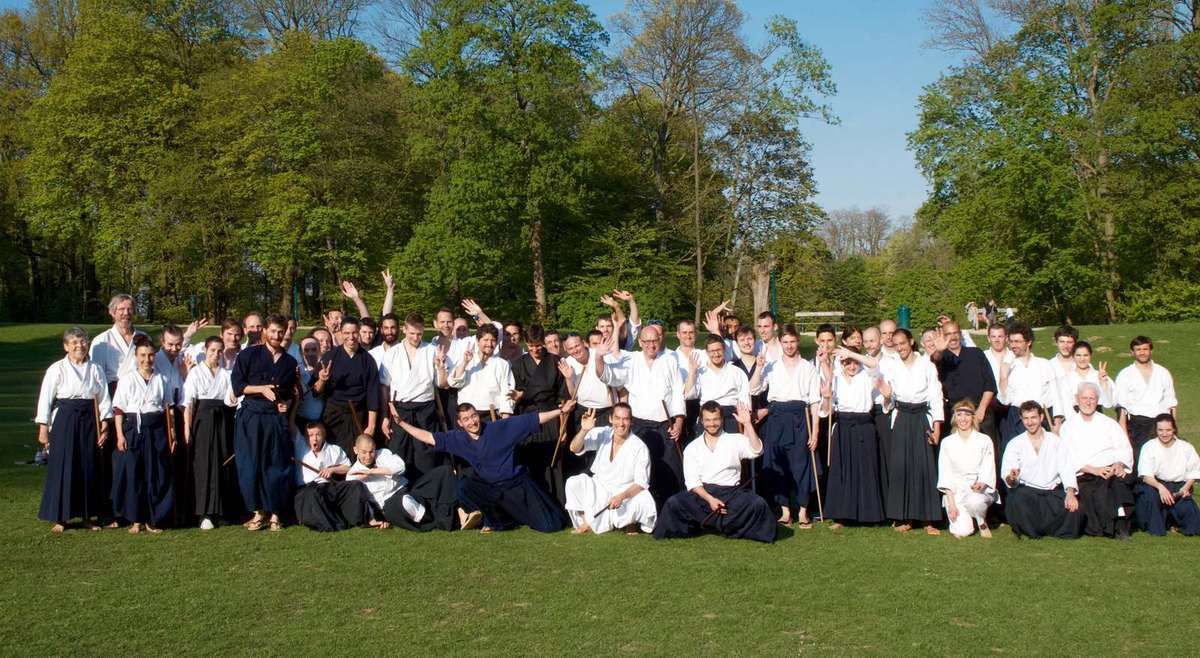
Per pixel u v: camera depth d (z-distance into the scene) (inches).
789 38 1697.8
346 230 1563.7
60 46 1863.9
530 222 1619.1
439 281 1478.8
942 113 1723.7
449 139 1517.0
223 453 381.7
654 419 405.7
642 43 1718.8
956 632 256.5
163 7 1722.4
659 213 1807.3
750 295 1812.3
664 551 345.7
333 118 1595.7
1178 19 1621.6
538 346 419.5
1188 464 377.7
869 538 371.2
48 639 250.2
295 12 1862.7
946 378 415.2
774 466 402.0
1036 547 355.3
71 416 370.6
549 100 1529.3
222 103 1612.9
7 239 1955.0
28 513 400.8
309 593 290.4
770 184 1747.0
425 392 419.5
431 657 237.9
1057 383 412.2
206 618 266.8
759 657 238.8
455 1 1526.8
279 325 381.4
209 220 1649.9
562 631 256.5
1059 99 1642.5
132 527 372.8
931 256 2792.8
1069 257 1574.8
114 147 1624.0
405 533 375.2
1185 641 250.4
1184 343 1174.3
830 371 392.5
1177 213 1550.2
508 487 377.7
